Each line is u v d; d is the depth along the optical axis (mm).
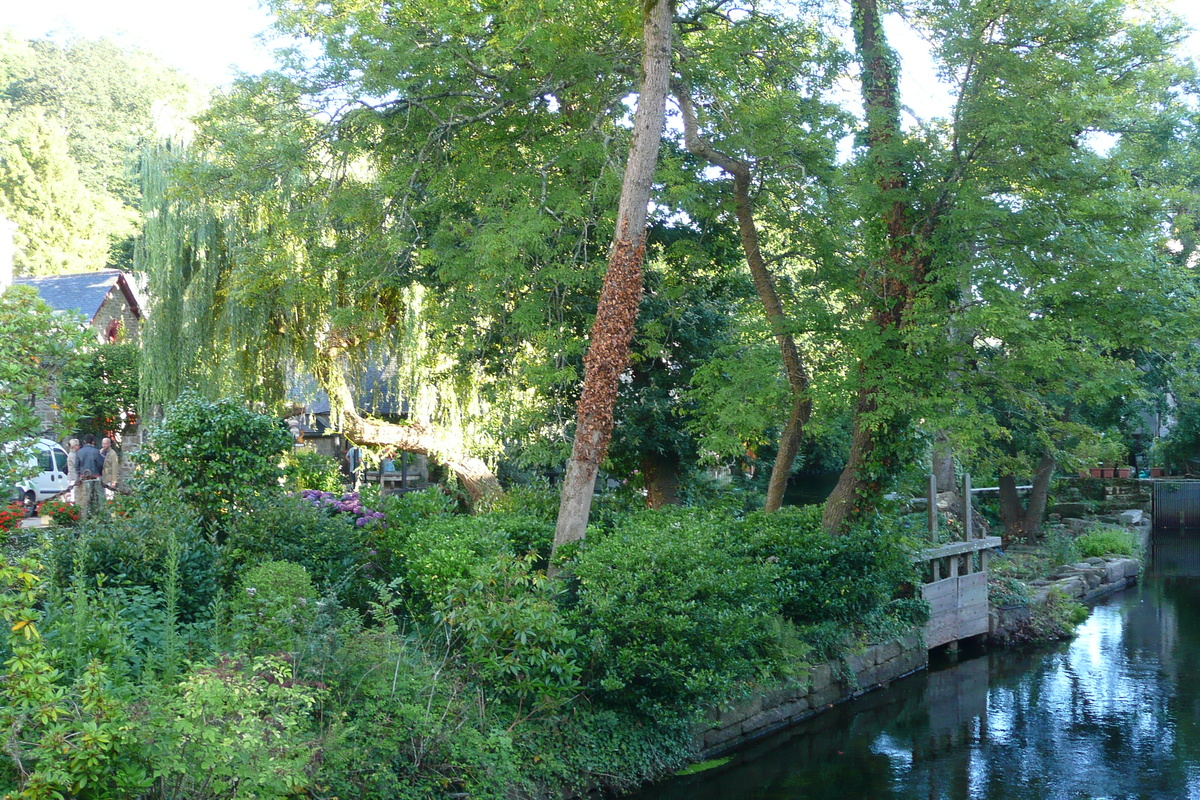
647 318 16000
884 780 9023
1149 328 11750
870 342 11484
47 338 7668
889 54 12984
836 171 12984
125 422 24203
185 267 18438
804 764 9469
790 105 12734
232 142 14211
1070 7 10859
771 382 12453
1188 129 18938
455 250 14336
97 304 27438
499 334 16938
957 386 11766
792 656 10586
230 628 7340
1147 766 9406
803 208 13500
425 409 19469
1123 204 11336
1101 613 17500
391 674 7207
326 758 6090
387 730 6723
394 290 17953
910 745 10086
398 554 10344
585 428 10289
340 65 13695
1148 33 11594
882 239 12320
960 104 11453
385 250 14273
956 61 11242
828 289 12914
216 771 4855
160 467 10234
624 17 11938
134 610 7051
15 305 7559
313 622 7188
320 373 19203
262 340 18422
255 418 10547
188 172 14484
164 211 18297
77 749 4391
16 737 4504
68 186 43344
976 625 14484
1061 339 11539
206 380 18266
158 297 18250
